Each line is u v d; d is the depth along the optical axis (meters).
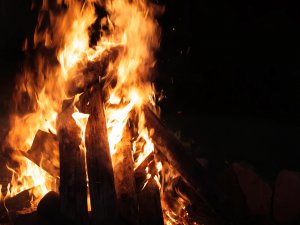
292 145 4.71
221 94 6.55
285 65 7.20
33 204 3.19
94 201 2.49
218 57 7.58
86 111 2.90
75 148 2.78
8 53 7.51
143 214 2.68
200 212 3.15
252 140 4.88
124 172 2.77
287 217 3.11
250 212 3.19
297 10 7.93
